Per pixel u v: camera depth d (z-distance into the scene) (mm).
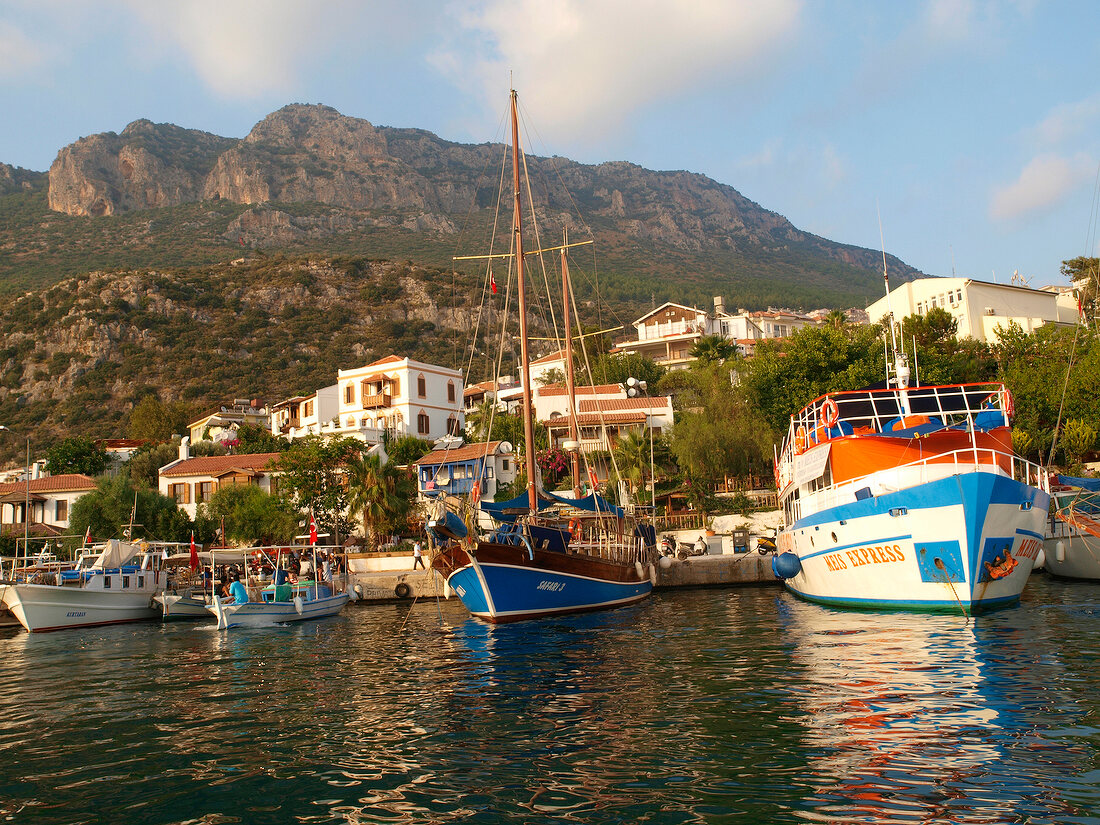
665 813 9320
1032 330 64438
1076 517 32812
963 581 22438
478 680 18578
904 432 26000
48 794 11258
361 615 38031
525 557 29453
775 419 56312
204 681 20688
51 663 25812
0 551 54344
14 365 138125
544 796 10141
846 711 13320
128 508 54812
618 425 64625
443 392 83125
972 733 11680
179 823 9891
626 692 16125
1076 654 17031
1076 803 8969
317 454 53969
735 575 42094
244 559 41969
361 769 11734
